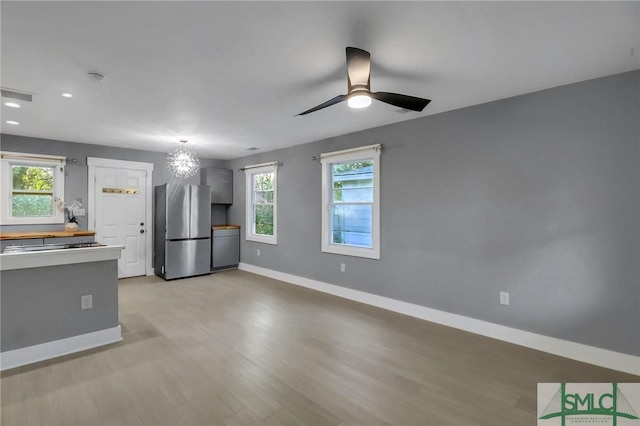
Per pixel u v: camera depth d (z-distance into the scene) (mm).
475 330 3238
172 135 4586
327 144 4758
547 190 2809
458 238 3367
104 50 2148
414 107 2303
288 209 5418
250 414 1945
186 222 5707
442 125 3486
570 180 2693
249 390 2197
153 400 2076
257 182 6328
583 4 1664
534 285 2881
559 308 2750
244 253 6426
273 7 1694
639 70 2400
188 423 1862
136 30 1911
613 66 2375
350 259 4441
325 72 2506
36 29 1886
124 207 5578
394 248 3926
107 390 2188
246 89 2842
